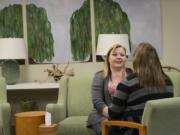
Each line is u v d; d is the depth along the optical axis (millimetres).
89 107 3832
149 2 4434
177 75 3918
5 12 4523
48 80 4527
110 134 2543
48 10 4496
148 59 2412
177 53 4484
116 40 4016
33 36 4531
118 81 3199
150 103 2242
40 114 3521
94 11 4461
